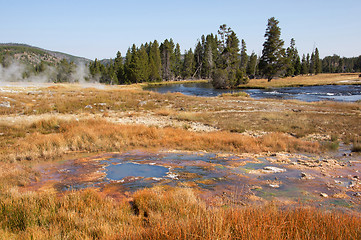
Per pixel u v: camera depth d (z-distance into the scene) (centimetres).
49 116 1678
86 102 2347
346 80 6475
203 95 4234
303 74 10469
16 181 673
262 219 368
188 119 1800
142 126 1418
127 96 2864
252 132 1416
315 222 362
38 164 865
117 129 1316
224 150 1074
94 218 441
